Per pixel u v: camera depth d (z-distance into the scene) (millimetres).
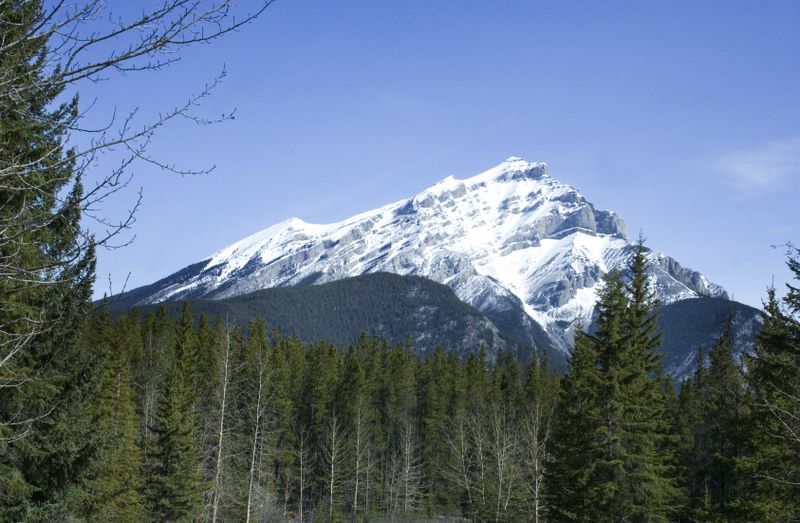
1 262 7777
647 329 34719
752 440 26531
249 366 61250
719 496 43500
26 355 17500
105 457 20344
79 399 20062
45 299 12875
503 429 54000
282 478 72625
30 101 6977
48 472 19109
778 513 23219
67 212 7285
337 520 61938
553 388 85625
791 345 20516
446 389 87000
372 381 89500
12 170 6742
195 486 42719
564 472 33875
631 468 32000
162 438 42781
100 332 53188
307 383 82938
